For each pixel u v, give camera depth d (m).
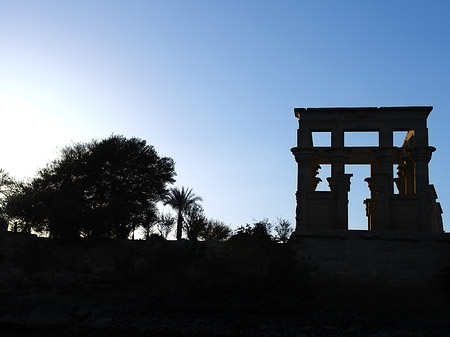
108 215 54.19
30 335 28.67
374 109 42.16
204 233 67.31
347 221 39.84
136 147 63.50
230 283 33.19
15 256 46.88
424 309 30.05
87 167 59.38
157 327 29.17
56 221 51.69
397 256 36.00
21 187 58.94
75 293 36.88
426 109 41.44
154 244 49.03
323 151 42.00
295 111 43.28
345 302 31.17
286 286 31.98
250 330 28.44
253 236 37.50
